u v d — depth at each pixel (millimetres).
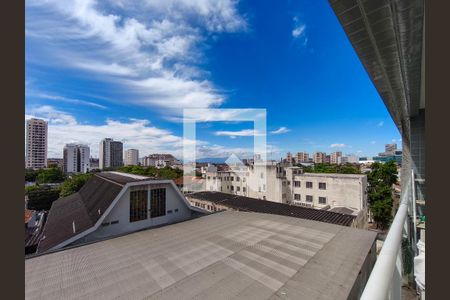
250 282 2514
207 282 2523
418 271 1677
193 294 2305
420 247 1927
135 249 3561
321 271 2758
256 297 2244
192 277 2635
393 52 1438
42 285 2525
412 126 3211
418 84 1966
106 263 3059
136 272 2789
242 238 4016
